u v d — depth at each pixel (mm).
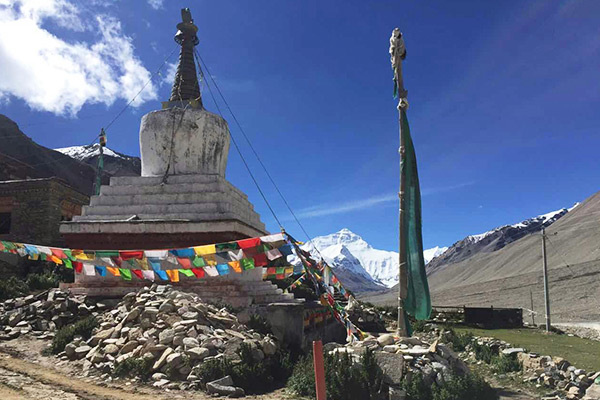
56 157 75062
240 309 17250
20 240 34156
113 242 19859
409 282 14695
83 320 15453
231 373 11984
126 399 10359
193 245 19484
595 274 76125
